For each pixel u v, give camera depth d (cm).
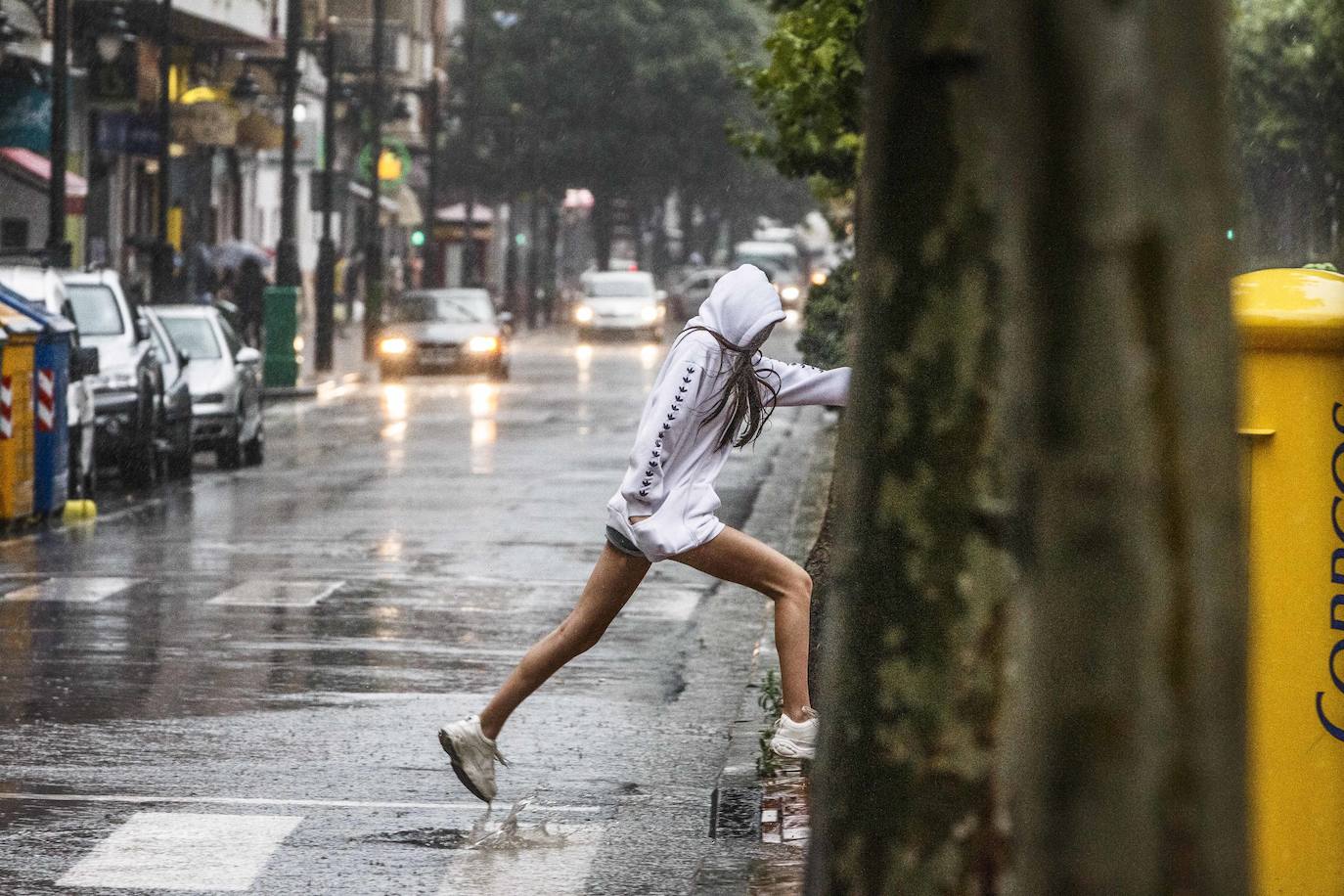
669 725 2231
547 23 18475
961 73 752
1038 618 605
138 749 2084
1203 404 586
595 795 1898
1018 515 617
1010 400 624
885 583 780
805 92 3912
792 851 1598
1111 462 589
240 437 5628
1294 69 4806
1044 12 593
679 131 18538
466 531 4069
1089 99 586
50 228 6512
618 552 1728
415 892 1566
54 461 4234
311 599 3153
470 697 2380
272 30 12212
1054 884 602
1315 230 4016
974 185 753
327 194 10031
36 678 2478
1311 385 1119
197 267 10831
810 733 1820
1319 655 1125
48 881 1591
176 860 1658
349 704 2331
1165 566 588
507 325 10088
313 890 1571
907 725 779
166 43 7925
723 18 18562
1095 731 595
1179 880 589
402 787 1927
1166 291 584
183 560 3631
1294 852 1132
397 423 7212
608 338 14400
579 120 18525
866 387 782
